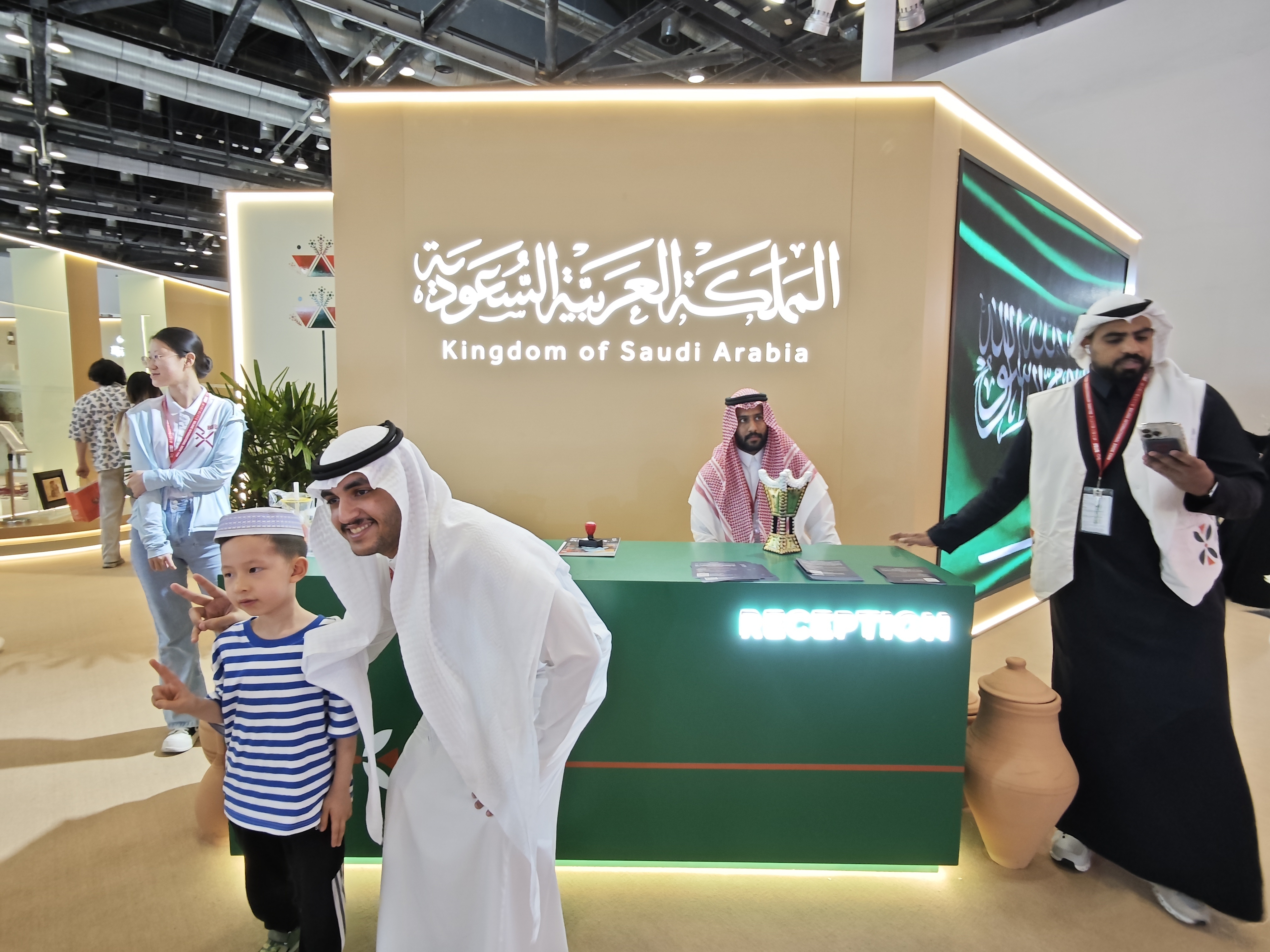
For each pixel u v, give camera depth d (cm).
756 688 184
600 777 187
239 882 192
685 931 174
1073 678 199
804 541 263
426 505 130
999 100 635
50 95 616
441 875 138
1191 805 179
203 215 964
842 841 189
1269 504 206
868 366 322
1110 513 188
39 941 169
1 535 618
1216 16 518
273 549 140
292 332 544
